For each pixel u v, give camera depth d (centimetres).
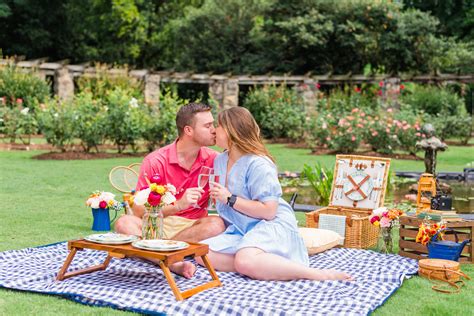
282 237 409
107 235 379
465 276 412
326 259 468
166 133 1414
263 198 403
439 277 418
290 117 1872
